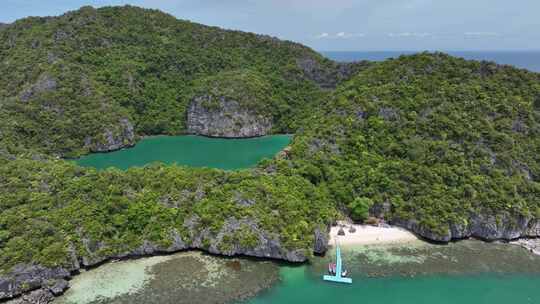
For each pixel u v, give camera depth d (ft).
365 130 249.55
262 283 152.76
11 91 376.07
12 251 151.33
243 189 192.95
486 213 186.39
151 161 332.19
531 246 180.14
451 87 256.11
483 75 268.62
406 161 222.07
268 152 362.53
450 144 223.10
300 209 185.78
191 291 147.02
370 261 167.94
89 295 144.15
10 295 141.49
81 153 350.23
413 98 256.11
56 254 153.69
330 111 280.72
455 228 182.80
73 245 162.20
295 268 163.22
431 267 163.63
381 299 143.84
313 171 221.87
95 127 365.81
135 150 373.20
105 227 171.94
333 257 171.01
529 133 227.20
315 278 156.56
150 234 172.65
